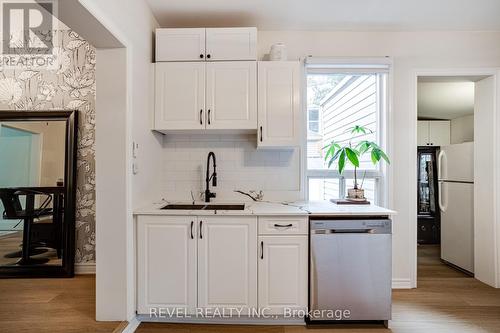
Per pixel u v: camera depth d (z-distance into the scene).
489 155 2.61
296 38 2.57
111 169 1.79
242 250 1.93
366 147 2.20
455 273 2.93
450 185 3.16
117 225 1.80
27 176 2.69
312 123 2.71
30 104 2.73
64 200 2.67
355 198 2.34
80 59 2.74
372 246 1.90
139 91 2.01
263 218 1.94
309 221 1.94
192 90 2.22
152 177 2.29
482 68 2.56
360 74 2.58
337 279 1.90
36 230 2.66
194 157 2.57
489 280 2.60
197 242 1.93
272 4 2.16
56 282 2.50
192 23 2.43
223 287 1.94
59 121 2.71
